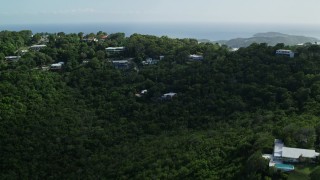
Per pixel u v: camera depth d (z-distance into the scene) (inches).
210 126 3280.0
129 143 3270.2
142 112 3791.8
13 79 3973.9
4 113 3403.1
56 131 3388.3
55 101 3873.0
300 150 2333.9
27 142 3176.7
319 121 2741.1
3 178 2824.8
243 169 2236.7
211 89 3878.0
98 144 3299.7
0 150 3041.3
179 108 3703.3
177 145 2920.8
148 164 2714.1
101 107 3922.2
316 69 3865.7
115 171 2790.4
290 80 3671.3
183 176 2395.4
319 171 2036.2
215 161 2469.2
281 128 2682.1
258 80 3882.9
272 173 2135.8
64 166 3031.5
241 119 3257.9
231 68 4205.2
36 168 2979.8
